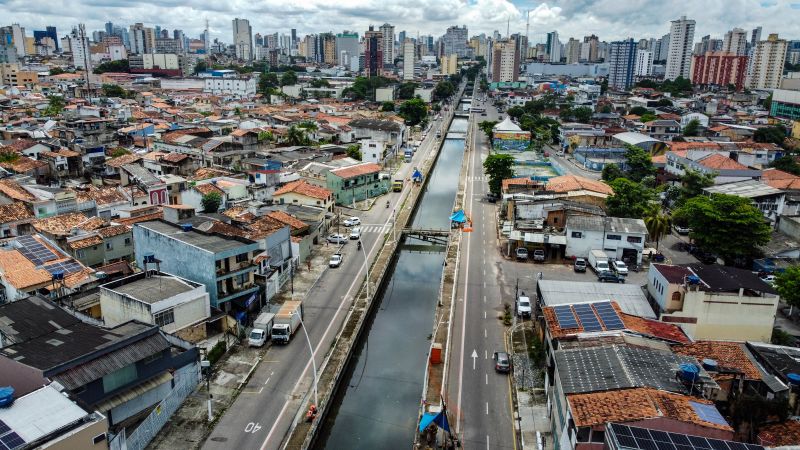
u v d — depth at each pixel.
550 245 109.69
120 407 55.69
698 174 136.00
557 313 68.25
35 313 64.00
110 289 73.00
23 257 81.12
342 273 101.31
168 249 83.38
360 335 82.25
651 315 74.06
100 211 110.69
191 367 64.44
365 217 136.88
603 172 167.50
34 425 43.31
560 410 53.62
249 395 64.88
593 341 60.56
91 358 54.00
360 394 70.50
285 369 70.31
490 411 62.12
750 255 102.94
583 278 100.00
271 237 92.75
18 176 127.56
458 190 165.50
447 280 98.44
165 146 179.88
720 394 55.25
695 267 79.31
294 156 168.50
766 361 60.25
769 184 137.62
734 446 41.47
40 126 192.25
